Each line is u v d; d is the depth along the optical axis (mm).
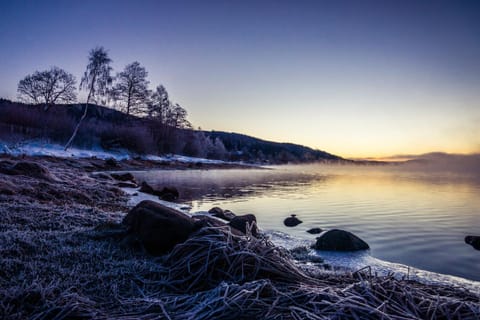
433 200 17188
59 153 32344
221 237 4453
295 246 7488
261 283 3285
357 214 12625
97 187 14438
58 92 45969
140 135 47438
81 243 5152
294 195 19375
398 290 3441
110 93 44406
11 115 36812
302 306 2969
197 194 18672
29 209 7348
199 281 3793
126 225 5961
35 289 3121
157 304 3088
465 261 6625
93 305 3074
